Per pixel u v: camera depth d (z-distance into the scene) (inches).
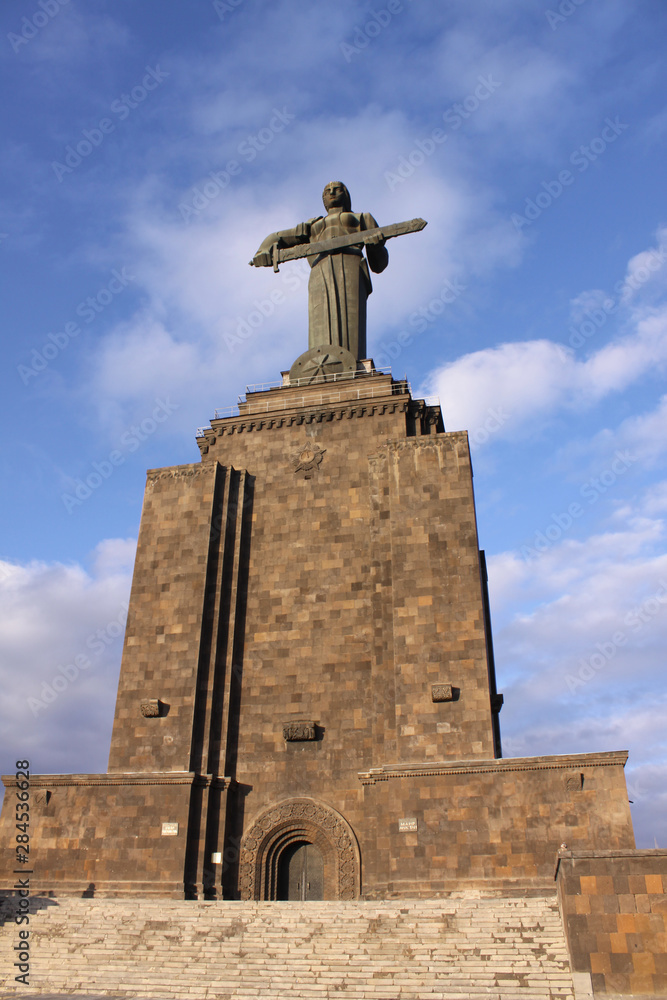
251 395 1925.4
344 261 2126.0
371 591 1587.1
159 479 1726.1
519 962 916.6
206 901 1175.6
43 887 1334.9
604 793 1227.2
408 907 1061.1
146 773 1401.3
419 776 1304.1
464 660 1395.2
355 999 883.4
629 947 861.8
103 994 948.0
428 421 1817.2
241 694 1541.6
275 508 1727.4
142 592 1606.8
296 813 1413.6
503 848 1226.0
